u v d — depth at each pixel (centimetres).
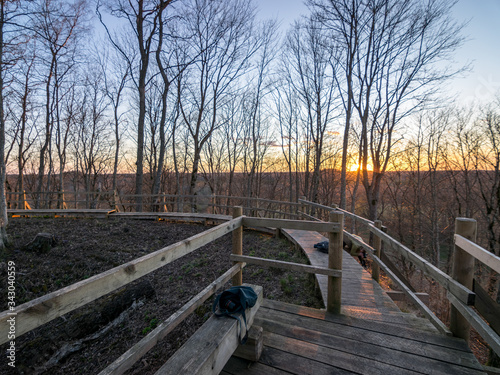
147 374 337
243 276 545
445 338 236
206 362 158
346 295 355
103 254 714
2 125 753
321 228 264
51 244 732
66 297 115
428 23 1380
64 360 388
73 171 2658
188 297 500
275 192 2877
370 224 427
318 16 1523
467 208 1777
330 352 219
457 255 238
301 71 1839
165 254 175
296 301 416
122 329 438
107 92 2072
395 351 220
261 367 204
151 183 2314
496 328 232
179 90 1636
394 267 507
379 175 1499
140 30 1404
